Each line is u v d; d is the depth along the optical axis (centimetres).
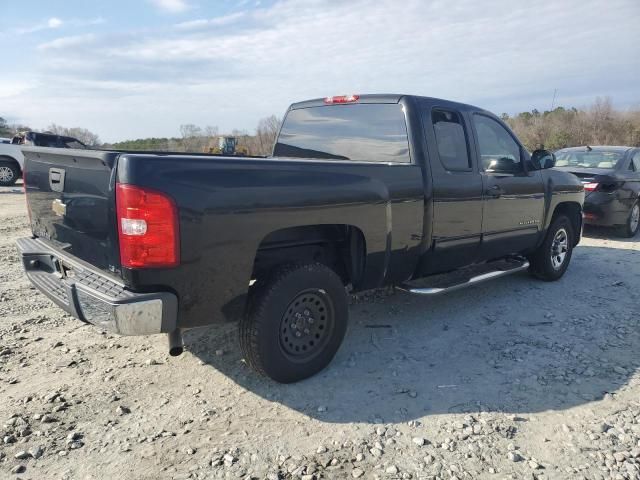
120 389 353
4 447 288
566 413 331
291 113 556
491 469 275
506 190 525
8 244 816
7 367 382
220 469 272
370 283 412
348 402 341
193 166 294
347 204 369
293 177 339
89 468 272
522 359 410
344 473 270
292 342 359
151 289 291
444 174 452
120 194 279
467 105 503
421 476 268
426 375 381
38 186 395
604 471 273
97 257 319
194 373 378
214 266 305
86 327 463
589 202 923
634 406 339
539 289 605
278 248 377
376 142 464
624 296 580
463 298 565
